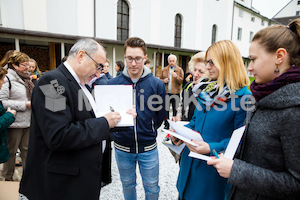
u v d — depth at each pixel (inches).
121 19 417.1
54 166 46.8
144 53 71.7
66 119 43.9
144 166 76.6
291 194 30.3
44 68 370.9
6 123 81.1
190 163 57.8
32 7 305.6
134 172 79.9
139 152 74.2
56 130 42.0
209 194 53.6
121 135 73.4
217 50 51.0
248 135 38.6
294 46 33.0
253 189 33.7
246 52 845.2
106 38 388.5
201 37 578.6
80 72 50.3
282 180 30.8
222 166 36.5
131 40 70.0
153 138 75.8
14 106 96.5
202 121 56.9
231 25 679.7
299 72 31.0
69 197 47.9
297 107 29.8
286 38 33.0
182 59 549.0
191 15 540.1
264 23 941.8
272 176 31.9
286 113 30.9
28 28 306.0
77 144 43.7
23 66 102.3
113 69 400.2
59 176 47.0
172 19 493.7
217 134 52.9
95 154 50.9
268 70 35.1
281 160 33.2
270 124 33.8
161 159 142.4
